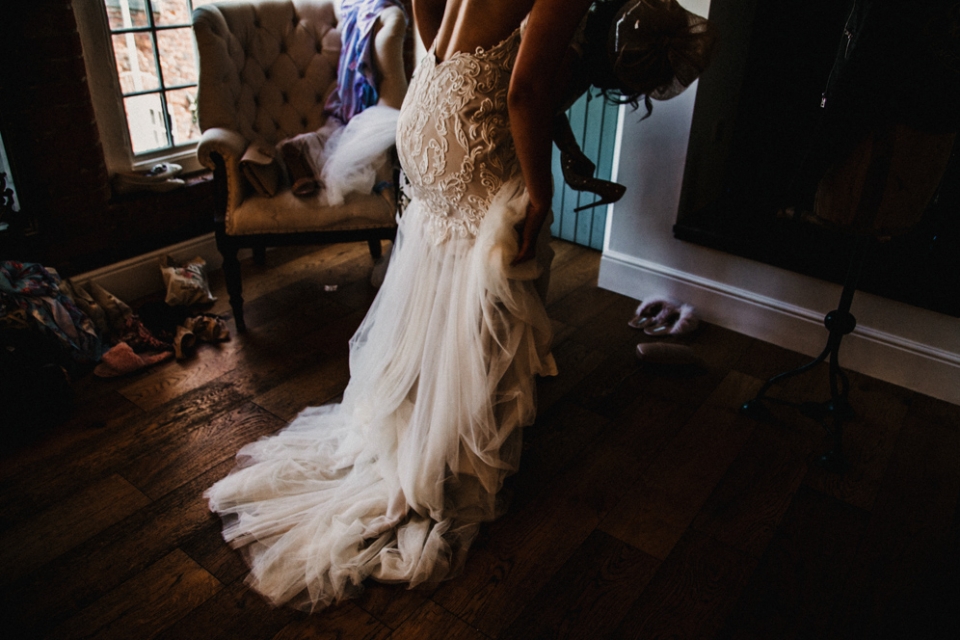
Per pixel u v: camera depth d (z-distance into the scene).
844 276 2.46
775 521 1.92
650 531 1.89
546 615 1.64
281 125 2.92
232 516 1.90
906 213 1.78
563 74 1.71
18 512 1.90
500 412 1.85
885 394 2.46
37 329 2.37
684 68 1.76
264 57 2.85
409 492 1.80
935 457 2.17
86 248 2.80
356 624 1.61
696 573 1.76
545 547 1.83
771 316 2.72
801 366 2.42
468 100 1.55
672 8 1.71
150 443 2.17
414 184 1.78
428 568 1.71
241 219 2.56
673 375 2.54
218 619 1.62
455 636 1.59
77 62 2.57
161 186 2.92
